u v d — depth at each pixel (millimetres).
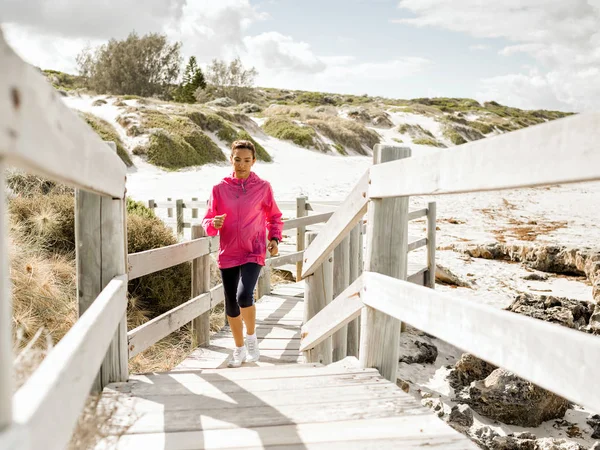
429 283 8445
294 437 2016
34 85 875
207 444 1976
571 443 4195
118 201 2494
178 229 10414
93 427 1555
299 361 4617
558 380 1253
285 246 10523
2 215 763
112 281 2348
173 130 23750
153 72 41938
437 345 7035
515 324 1406
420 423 2121
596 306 6648
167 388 2568
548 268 10719
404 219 2504
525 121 72562
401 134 48406
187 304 4328
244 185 3828
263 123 35281
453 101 89875
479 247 11836
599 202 21172
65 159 1112
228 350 4855
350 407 2279
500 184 1419
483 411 4859
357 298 2711
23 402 930
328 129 36094
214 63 55688
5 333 761
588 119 1110
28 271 4297
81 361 1313
